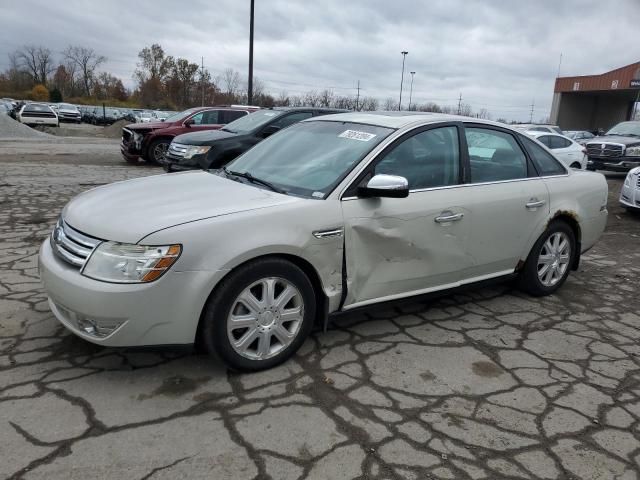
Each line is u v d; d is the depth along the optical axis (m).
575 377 3.43
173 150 9.71
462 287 4.22
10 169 12.21
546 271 4.80
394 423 2.83
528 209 4.43
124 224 2.94
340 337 3.82
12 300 4.12
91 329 2.91
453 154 4.06
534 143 4.74
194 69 84.38
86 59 94.56
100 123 52.16
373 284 3.62
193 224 2.93
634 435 2.85
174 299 2.86
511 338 3.96
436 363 3.51
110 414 2.77
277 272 3.15
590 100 55.47
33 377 3.07
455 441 2.71
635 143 15.97
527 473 2.51
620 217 9.50
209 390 3.04
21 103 53.22
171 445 2.55
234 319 3.07
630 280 5.56
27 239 5.95
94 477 2.32
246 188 3.59
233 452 2.53
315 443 2.63
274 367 3.32
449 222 3.89
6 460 2.39
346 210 3.40
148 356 3.37
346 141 3.88
